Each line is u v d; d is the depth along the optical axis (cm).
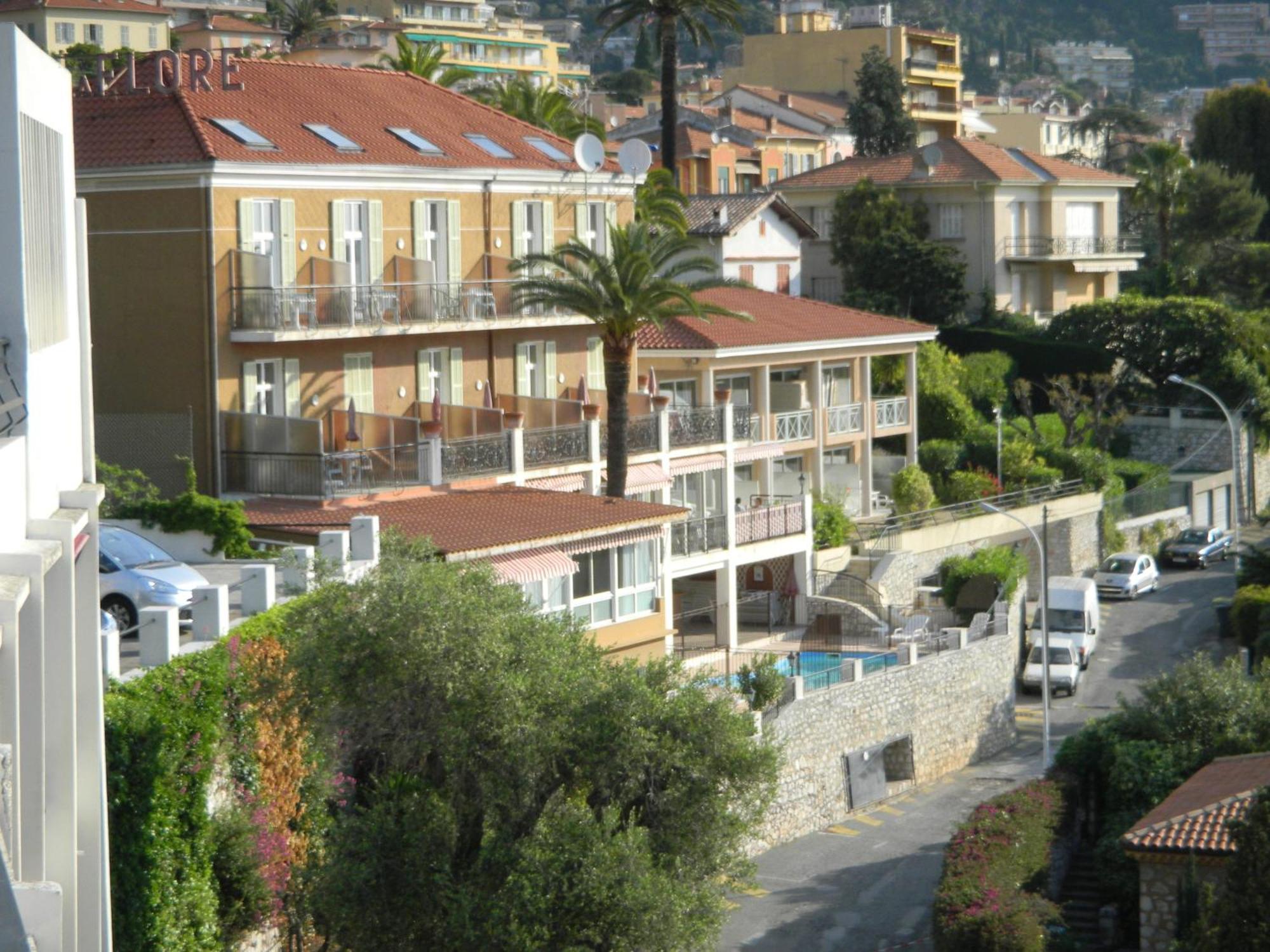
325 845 3048
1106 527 8769
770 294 8350
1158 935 4097
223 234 5044
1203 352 10300
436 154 5856
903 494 8038
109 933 2298
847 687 5519
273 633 3244
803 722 5300
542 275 5944
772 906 4719
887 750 5822
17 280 1909
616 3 8931
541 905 2825
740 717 3162
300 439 4959
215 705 2927
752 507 6938
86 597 2223
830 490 7800
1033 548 8331
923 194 11100
